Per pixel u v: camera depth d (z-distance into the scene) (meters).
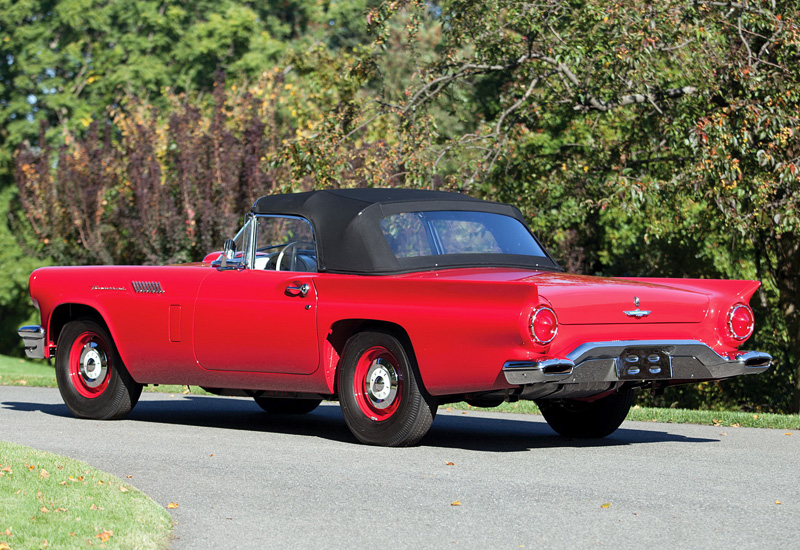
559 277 11.16
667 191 21.84
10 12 52.69
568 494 8.74
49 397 17.81
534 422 14.56
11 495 8.09
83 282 13.88
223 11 58.12
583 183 27.41
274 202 12.48
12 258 51.44
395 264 11.38
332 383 11.70
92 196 33.44
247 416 15.00
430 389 10.77
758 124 19.59
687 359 10.99
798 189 19.72
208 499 8.53
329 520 7.78
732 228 21.23
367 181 23.44
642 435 12.96
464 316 10.36
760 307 34.28
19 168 35.09
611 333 10.59
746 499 8.57
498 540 7.17
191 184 31.45
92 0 53.53
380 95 24.61
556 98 24.80
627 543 7.08
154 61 53.44
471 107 35.53
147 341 13.20
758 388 35.62
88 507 7.75
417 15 23.39
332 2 60.66
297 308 11.77
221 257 12.70
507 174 28.52
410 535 7.32
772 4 20.16
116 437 12.20
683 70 21.56
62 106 51.62
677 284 11.79
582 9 21.41
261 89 35.16
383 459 10.52
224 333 12.39
